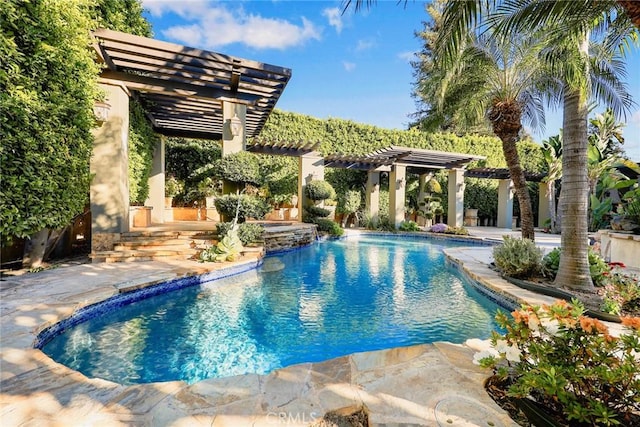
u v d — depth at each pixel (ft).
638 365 5.40
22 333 9.20
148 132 29.81
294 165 45.96
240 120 25.02
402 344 11.37
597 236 26.43
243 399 6.47
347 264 25.40
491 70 22.13
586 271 14.85
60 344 10.52
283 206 46.09
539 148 57.06
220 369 9.52
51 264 18.80
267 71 22.08
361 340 11.67
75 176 17.04
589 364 5.71
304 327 12.69
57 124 15.24
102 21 20.20
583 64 14.14
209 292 16.56
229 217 25.18
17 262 18.15
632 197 25.45
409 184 54.49
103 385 6.89
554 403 5.90
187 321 12.95
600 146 45.27
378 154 44.60
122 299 13.60
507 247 18.35
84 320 11.84
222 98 24.48
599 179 42.39
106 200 20.68
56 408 6.07
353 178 51.24
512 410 6.08
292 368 7.80
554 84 21.06
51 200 15.40
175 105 27.96
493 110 22.98
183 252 21.33
